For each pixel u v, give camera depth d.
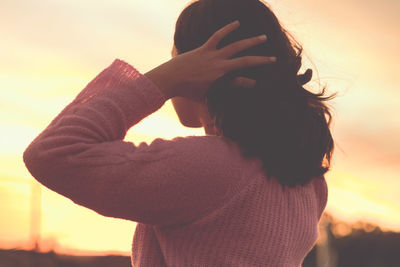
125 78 1.44
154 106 1.43
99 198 1.35
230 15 1.55
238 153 1.47
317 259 18.02
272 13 1.62
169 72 1.45
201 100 1.55
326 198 1.76
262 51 1.54
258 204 1.46
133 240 1.55
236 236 1.43
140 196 1.34
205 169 1.39
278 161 1.47
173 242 1.45
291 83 1.53
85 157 1.34
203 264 1.42
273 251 1.46
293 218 1.53
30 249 29.62
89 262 39.31
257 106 1.47
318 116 1.58
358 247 45.78
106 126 1.38
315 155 1.54
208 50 1.47
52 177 1.35
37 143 1.36
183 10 1.64
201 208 1.40
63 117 1.38
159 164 1.35
